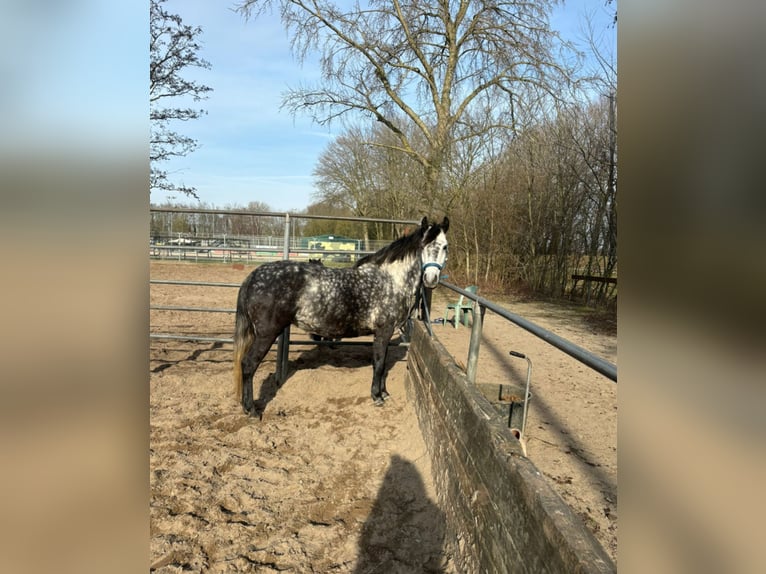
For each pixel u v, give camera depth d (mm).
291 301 3768
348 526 2410
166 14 8906
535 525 1315
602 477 2879
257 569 2088
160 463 2973
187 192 10180
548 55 12367
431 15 13000
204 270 14914
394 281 4070
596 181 11609
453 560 2064
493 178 13266
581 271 13266
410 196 15516
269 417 3830
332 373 4824
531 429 3637
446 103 13383
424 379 3416
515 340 7215
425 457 2994
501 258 13633
